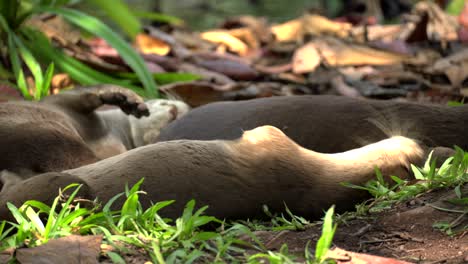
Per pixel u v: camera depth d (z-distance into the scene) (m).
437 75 15.82
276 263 5.87
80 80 14.01
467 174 7.86
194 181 7.40
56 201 6.71
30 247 6.09
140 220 6.83
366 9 25.14
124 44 14.02
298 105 9.77
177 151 7.48
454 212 7.22
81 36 16.48
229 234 6.74
